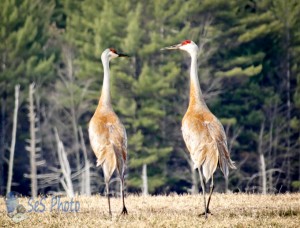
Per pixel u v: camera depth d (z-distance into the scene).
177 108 79.44
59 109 80.69
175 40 81.50
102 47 81.25
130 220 24.36
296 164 79.44
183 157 78.50
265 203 27.80
